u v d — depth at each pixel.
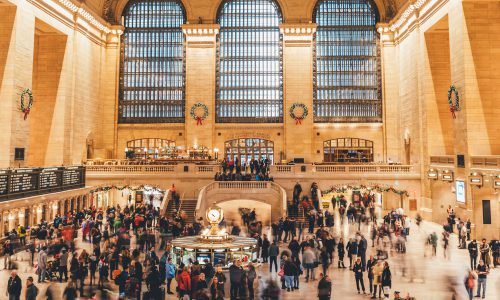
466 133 23.89
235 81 39.62
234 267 12.16
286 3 38.91
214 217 16.36
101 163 34.22
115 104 38.78
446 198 29.25
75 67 33.06
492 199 22.66
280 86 39.53
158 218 22.94
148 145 39.12
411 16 32.97
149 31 39.56
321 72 39.41
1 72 25.08
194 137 38.25
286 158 37.84
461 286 14.41
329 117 38.88
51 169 24.39
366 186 31.09
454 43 25.47
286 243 20.83
